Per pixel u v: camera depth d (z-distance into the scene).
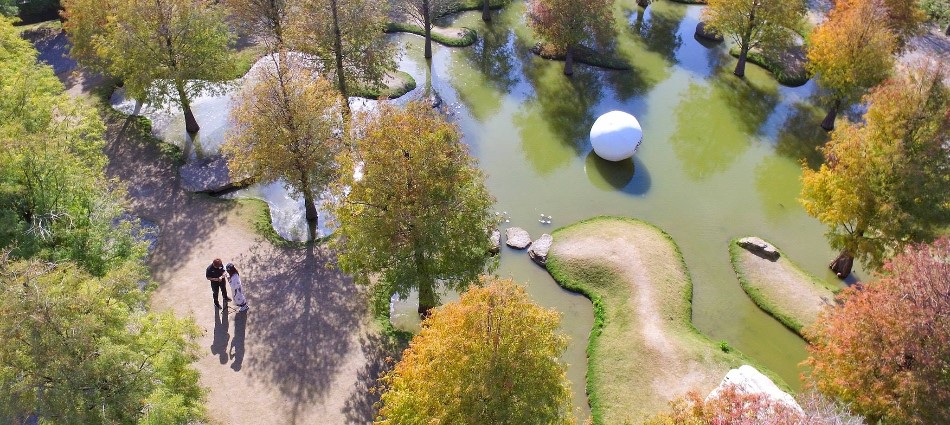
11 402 21.36
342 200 33.47
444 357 23.67
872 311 27.42
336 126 42.03
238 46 63.81
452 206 31.98
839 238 37.81
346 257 33.28
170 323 25.94
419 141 31.00
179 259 40.28
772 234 45.09
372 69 50.47
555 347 24.98
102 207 34.66
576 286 40.38
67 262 28.05
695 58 66.62
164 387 24.61
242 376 33.06
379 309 35.19
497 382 23.05
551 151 53.41
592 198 48.31
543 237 43.97
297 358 34.19
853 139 36.97
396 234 31.92
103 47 48.28
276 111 39.09
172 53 47.47
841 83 51.31
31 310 21.39
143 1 45.34
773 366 35.94
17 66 44.03
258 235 42.59
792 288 39.97
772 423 22.45
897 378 25.55
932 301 26.20
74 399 21.59
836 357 28.16
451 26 71.38
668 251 42.62
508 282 24.53
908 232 34.41
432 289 35.56
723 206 47.69
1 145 31.03
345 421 31.17
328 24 47.47
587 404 33.62
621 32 70.81
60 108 38.25
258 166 39.94
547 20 59.88
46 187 32.47
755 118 57.75
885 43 49.34
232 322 36.03
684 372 34.12
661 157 52.84
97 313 23.00
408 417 24.27
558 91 61.28
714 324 38.28
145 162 49.19
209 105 57.03
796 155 53.31
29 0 67.19
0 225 30.41
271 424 30.88
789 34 60.16
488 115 57.69
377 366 33.94
